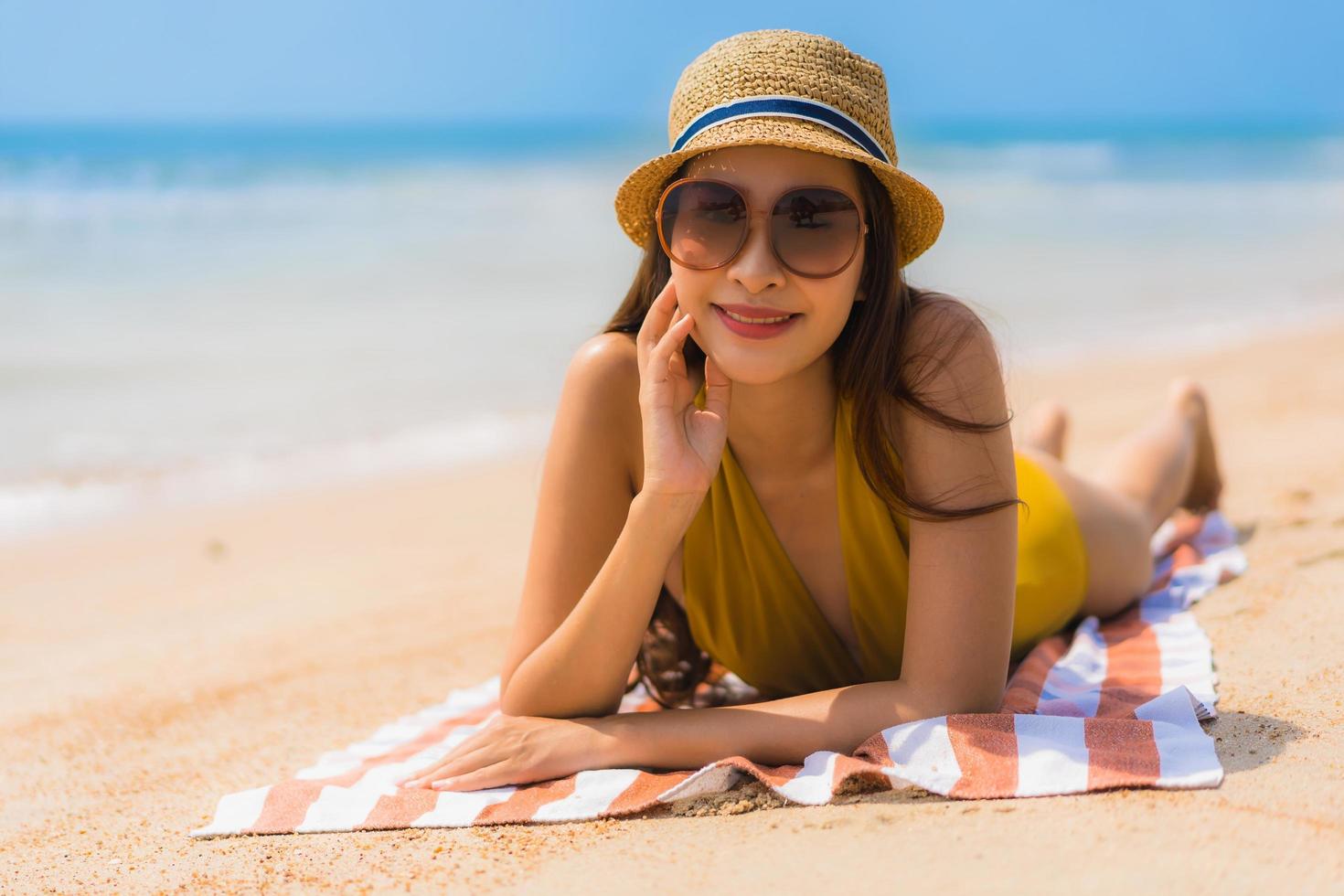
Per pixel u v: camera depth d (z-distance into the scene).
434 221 22.94
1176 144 62.44
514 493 6.61
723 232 2.32
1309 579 3.70
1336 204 27.97
